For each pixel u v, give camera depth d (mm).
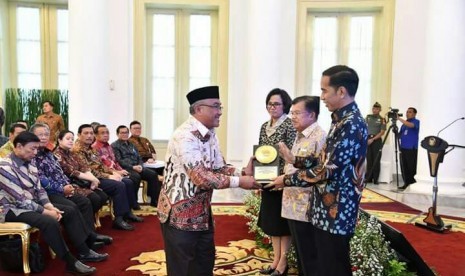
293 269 3668
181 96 9266
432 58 6676
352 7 8719
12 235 3654
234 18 8352
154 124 9281
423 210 6172
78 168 4844
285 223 3322
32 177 3721
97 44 7441
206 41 9195
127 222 5281
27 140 3631
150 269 3699
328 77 2166
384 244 3201
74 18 7285
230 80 8336
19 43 9109
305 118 2924
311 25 9078
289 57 8281
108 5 8266
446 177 6645
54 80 9258
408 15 8375
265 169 2719
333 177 2115
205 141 2432
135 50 8672
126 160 5996
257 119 7039
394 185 8242
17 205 3590
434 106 6645
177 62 9188
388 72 8656
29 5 9062
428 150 5195
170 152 2430
